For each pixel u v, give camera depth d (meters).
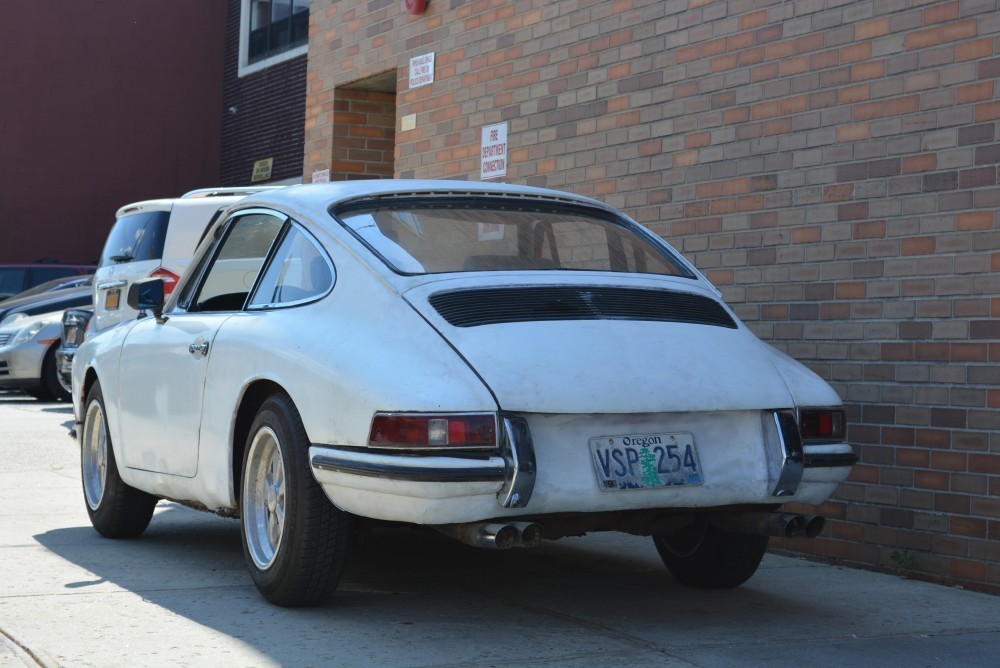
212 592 5.30
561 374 4.45
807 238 6.53
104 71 25.75
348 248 5.03
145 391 6.06
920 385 5.95
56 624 4.66
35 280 21.36
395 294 4.73
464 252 5.07
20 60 25.41
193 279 6.13
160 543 6.60
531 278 4.93
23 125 25.44
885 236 6.13
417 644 4.48
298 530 4.73
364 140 11.07
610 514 4.73
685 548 5.69
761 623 4.98
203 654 4.26
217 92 26.09
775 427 4.75
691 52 7.29
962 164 5.79
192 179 26.00
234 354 5.23
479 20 9.10
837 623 5.02
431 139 9.62
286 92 23.06
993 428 5.63
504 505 4.30
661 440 4.59
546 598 5.38
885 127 6.14
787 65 6.67
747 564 5.47
